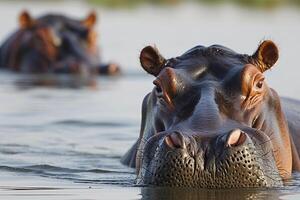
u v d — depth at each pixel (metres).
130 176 42.25
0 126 59.38
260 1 193.50
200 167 34.94
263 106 39.94
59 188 38.03
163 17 164.12
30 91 79.62
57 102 72.38
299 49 113.12
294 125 46.31
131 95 78.31
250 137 36.09
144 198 34.44
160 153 35.34
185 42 117.06
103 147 52.25
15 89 80.88
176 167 34.94
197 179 35.00
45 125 60.25
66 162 46.56
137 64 104.12
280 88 78.12
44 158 47.59
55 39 94.88
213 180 35.03
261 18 160.38
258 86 39.34
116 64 94.50
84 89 82.50
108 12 173.88
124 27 144.12
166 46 111.62
